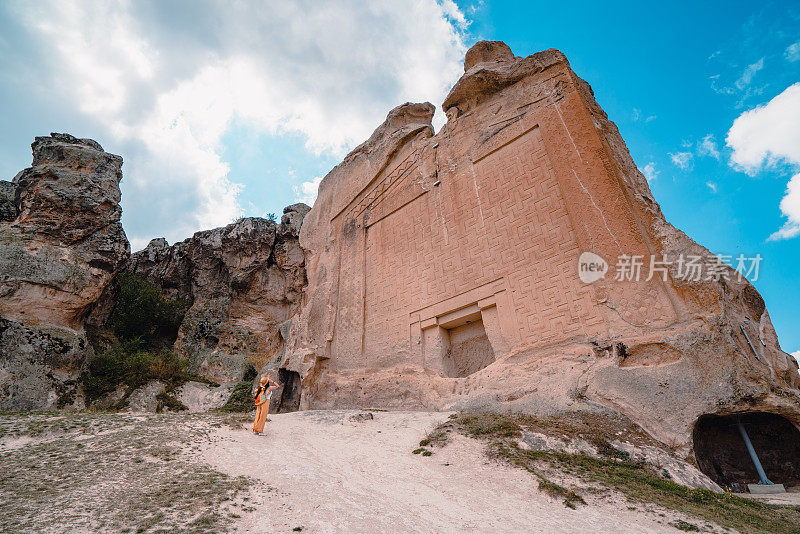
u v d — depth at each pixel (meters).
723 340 11.31
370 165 24.72
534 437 10.26
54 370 20.48
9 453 8.43
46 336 20.64
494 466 8.78
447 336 18.33
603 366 12.39
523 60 19.25
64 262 22.67
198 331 29.92
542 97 17.83
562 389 12.59
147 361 23.61
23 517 5.48
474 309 17.00
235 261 32.38
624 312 13.02
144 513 5.72
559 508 6.96
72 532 5.13
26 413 12.06
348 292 22.41
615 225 14.05
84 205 24.61
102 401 21.17
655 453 10.05
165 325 31.75
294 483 7.36
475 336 17.64
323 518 5.96
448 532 5.88
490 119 19.41
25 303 21.00
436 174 20.55
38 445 8.96
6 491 6.45
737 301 12.80
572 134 16.08
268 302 31.81
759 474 11.17
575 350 13.44
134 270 36.34
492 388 14.38
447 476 8.43
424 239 19.78
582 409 11.76
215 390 24.17
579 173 15.33
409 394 17.06
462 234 18.28
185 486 6.79
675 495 8.10
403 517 6.28
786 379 12.90
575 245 14.68
